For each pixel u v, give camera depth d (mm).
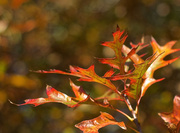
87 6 6188
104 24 6105
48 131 4598
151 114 4648
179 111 1375
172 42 1503
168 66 5145
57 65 5398
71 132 4633
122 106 4457
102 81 1313
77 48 5680
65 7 5973
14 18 5055
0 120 4324
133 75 1185
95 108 4531
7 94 4090
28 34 5258
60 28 5797
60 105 4711
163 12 6008
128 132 4375
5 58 4570
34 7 5449
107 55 5652
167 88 4977
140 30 5934
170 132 1249
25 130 4508
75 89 1365
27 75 4816
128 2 6012
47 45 5547
